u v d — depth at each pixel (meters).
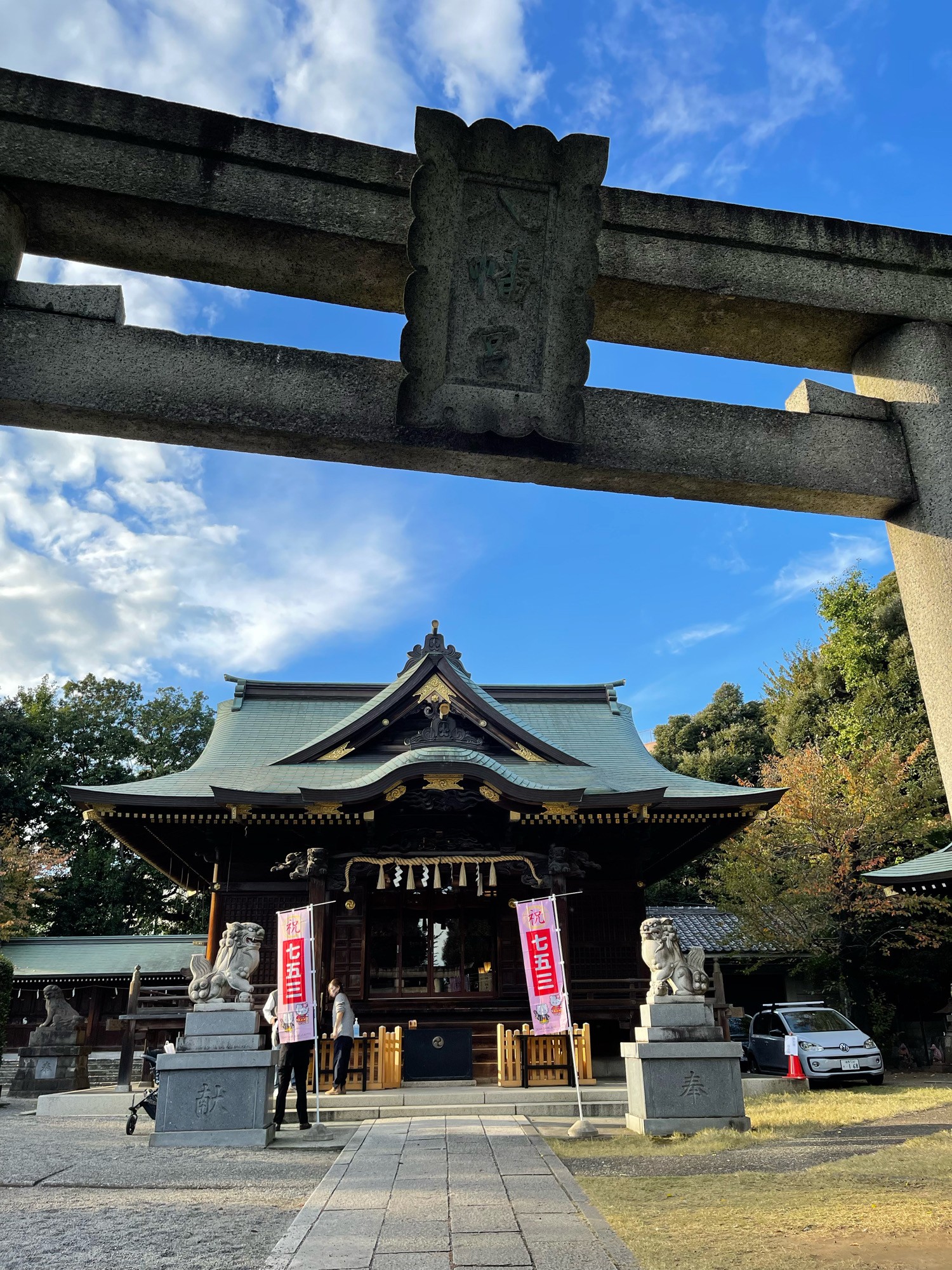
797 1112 11.34
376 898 17.83
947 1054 19.78
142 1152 8.94
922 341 4.78
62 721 41.25
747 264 4.64
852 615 35.50
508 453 4.12
